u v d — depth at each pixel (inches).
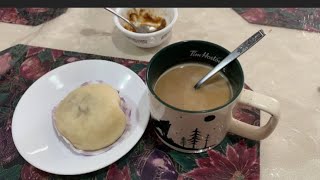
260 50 23.6
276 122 16.1
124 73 21.2
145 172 17.9
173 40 24.6
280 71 22.5
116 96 19.2
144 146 18.8
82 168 17.0
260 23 25.4
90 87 19.6
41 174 17.8
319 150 18.8
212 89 17.5
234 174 17.7
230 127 17.8
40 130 18.9
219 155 18.4
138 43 23.1
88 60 21.8
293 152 18.7
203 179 17.6
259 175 17.8
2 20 26.1
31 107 19.8
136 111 19.6
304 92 21.3
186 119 15.6
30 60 23.3
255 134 17.5
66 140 18.0
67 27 25.6
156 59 17.0
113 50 24.0
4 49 24.1
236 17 26.0
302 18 25.5
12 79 22.2
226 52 17.1
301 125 19.8
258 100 15.7
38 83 20.7
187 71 18.4
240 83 16.1
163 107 15.6
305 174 18.0
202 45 17.5
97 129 17.7
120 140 18.3
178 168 18.0
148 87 16.1
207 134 16.8
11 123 19.5
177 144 17.9
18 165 18.2
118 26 23.0
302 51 23.6
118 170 18.0
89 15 26.4
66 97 19.5
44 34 25.1
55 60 23.2
